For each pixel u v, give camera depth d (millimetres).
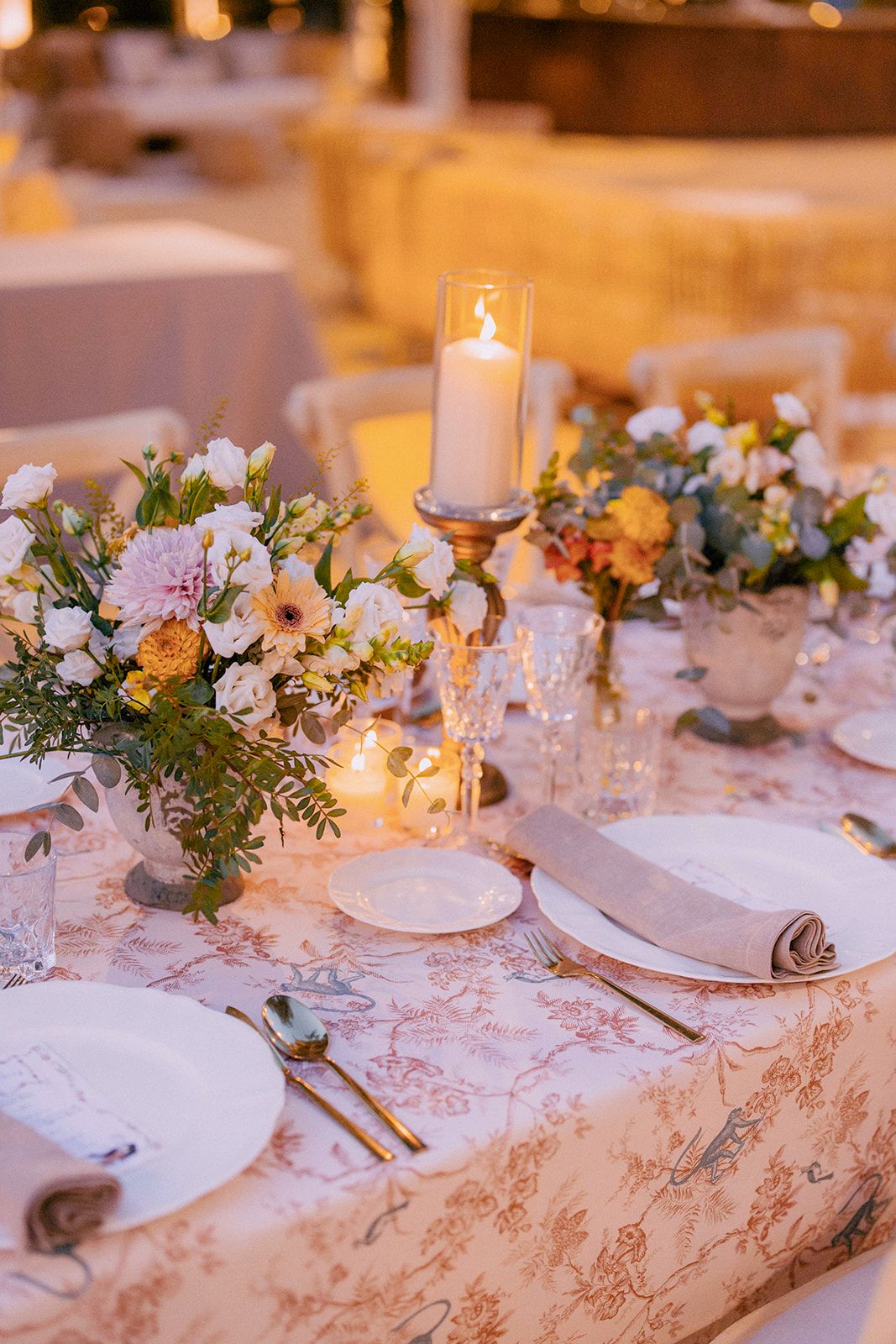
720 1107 955
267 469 1053
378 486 4520
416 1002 999
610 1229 929
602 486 1416
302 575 1002
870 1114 1072
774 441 1450
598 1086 903
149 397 3373
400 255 6000
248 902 1131
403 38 8883
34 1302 718
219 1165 794
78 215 9008
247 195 10148
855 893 1140
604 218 4879
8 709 1031
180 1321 765
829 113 8219
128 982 1012
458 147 6160
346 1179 812
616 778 1304
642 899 1080
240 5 11828
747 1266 1034
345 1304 821
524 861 1208
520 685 1559
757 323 4633
